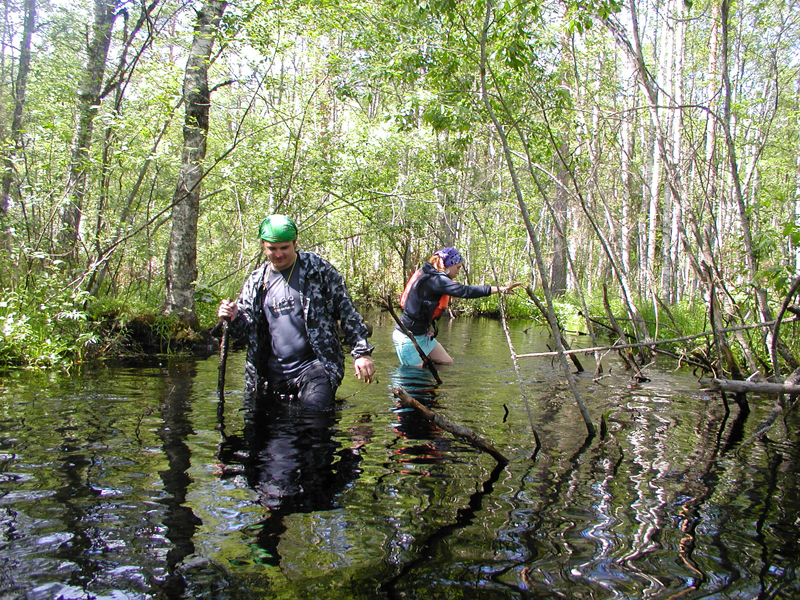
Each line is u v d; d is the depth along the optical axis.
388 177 10.65
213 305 8.51
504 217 14.49
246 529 1.75
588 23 4.97
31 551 1.57
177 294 6.97
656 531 1.79
